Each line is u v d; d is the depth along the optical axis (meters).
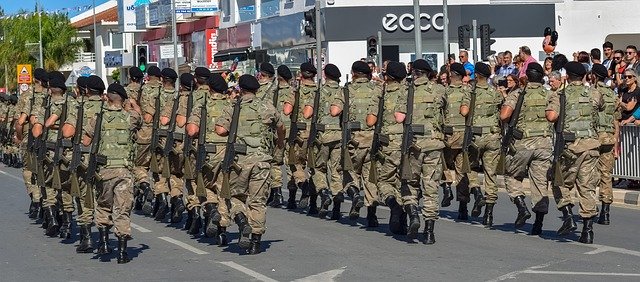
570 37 43.72
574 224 13.23
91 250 13.31
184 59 50.47
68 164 13.60
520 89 13.70
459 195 15.60
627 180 19.41
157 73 16.97
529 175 13.73
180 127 15.32
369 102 14.89
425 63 13.00
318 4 27.34
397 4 41.12
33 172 15.70
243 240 12.43
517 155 13.61
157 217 16.53
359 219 16.05
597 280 10.55
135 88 17.14
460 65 15.12
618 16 44.06
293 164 17.16
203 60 54.03
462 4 41.88
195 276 11.30
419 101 12.88
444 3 26.50
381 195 14.12
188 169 14.23
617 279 10.59
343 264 11.80
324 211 16.17
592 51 20.44
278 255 12.56
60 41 85.69
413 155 12.89
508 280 10.60
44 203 15.03
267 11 46.38
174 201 15.89
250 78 12.20
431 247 12.95
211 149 13.09
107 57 70.31
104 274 11.65
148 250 13.36
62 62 86.62
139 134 16.81
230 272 11.48
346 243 13.46
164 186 16.47
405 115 12.89
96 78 12.70
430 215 13.15
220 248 13.33
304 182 17.33
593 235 13.52
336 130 15.81
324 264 11.83
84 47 89.44
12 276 11.73
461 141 15.12
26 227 16.23
